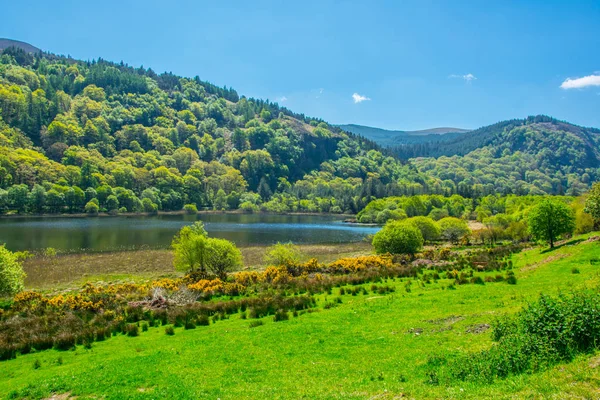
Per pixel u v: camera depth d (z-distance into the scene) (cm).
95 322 2808
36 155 16325
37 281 4759
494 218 9625
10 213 12900
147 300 3334
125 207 15688
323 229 11700
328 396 1273
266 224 13312
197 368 1775
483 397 1013
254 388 1466
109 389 1577
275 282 3972
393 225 5950
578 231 5550
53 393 1596
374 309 2623
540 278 2939
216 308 3031
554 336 1280
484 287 2925
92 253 6638
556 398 917
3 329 2681
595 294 1509
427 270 4234
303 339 2095
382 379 1427
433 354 1583
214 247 4500
